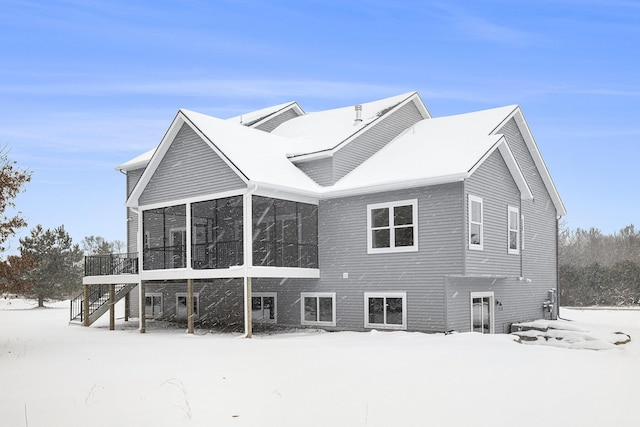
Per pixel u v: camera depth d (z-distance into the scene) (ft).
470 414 25.59
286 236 75.66
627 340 61.57
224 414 25.62
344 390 30.71
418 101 87.81
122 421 24.64
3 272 54.70
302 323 73.00
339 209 70.28
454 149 68.49
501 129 76.84
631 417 25.35
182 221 88.33
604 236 275.80
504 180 70.03
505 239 69.21
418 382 32.86
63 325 84.99
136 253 84.64
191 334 68.03
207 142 68.33
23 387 32.81
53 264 152.05
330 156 71.82
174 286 91.66
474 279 66.18
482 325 67.56
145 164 94.94
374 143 78.89
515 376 34.94
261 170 66.69
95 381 34.53
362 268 67.72
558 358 43.24
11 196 57.72
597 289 159.94
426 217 63.00
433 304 61.82
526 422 24.36
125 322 90.43
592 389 31.22
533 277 79.92
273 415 25.40
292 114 101.14
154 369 39.17
